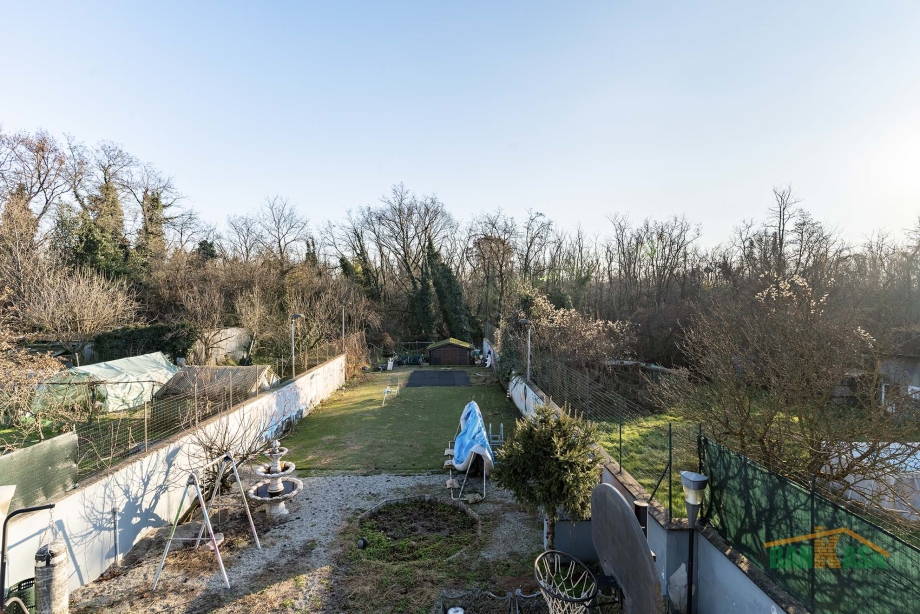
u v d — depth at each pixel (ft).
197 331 87.15
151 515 28.91
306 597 22.57
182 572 24.68
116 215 108.17
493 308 156.97
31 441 43.62
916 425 23.49
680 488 25.96
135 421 41.60
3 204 81.41
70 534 22.79
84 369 56.44
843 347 27.40
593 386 38.75
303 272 126.31
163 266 110.83
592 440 24.71
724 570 18.69
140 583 23.73
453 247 173.88
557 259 158.20
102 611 21.47
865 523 13.29
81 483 24.09
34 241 80.48
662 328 91.15
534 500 23.53
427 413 63.82
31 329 68.49
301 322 93.61
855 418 25.82
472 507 32.68
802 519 15.42
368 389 84.53
